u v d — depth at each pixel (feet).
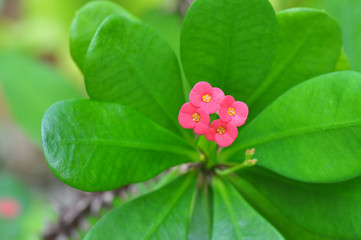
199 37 1.03
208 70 1.05
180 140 1.05
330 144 0.99
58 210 1.46
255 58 1.05
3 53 1.49
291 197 1.07
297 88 1.02
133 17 1.09
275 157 1.03
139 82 1.04
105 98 1.03
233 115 0.98
